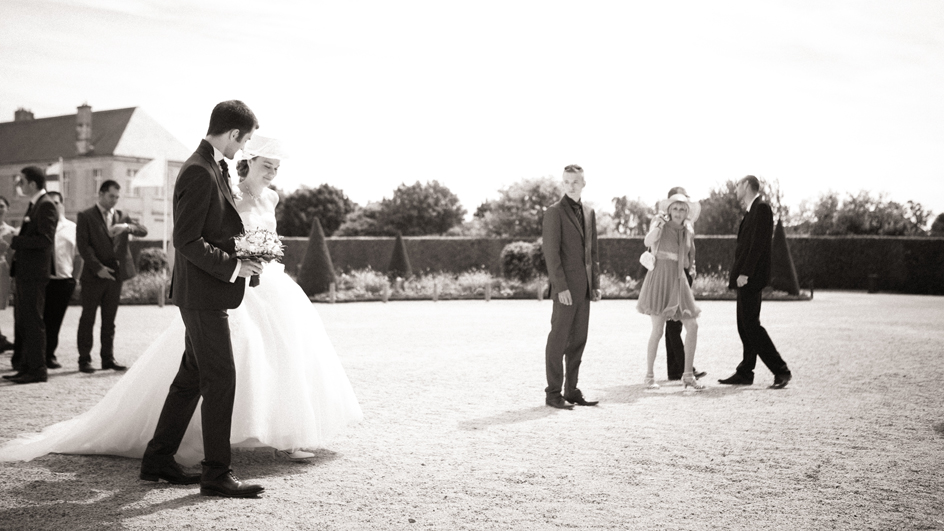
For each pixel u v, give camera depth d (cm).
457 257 3616
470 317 1800
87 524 370
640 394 767
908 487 437
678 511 392
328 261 2686
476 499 413
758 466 482
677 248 799
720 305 2159
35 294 818
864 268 3328
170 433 449
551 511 391
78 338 907
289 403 483
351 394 538
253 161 516
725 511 392
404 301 2545
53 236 820
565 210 711
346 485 442
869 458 504
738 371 830
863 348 1139
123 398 497
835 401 718
